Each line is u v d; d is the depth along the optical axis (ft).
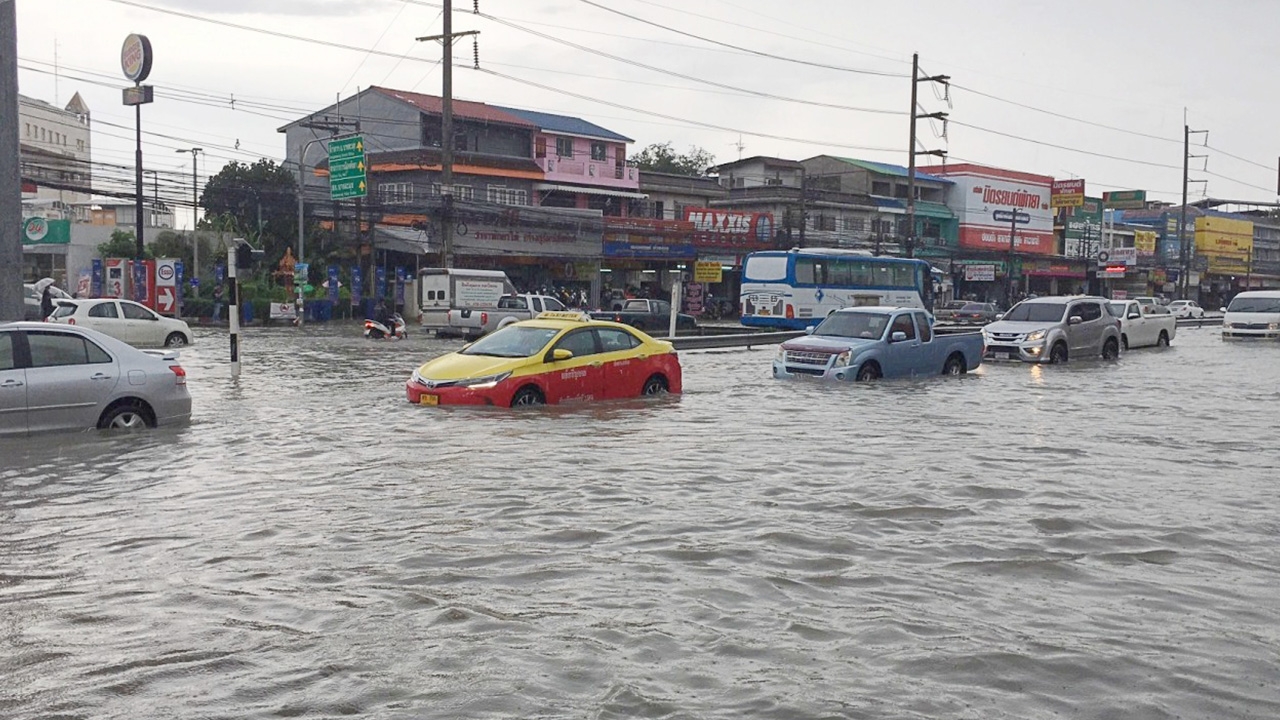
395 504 27.37
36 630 17.33
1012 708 14.23
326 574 20.66
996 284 253.85
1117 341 92.73
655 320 127.75
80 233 159.63
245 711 13.94
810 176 234.58
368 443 37.96
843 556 22.40
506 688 14.69
